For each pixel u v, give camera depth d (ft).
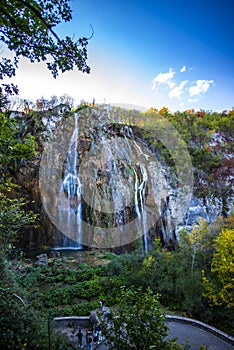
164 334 14.67
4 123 14.51
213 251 40.04
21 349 13.52
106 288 41.57
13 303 18.99
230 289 33.27
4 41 14.65
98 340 27.45
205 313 33.99
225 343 28.60
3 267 26.23
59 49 14.71
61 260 55.77
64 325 31.86
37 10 12.84
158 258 45.47
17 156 15.38
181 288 37.65
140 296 16.12
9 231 30.68
